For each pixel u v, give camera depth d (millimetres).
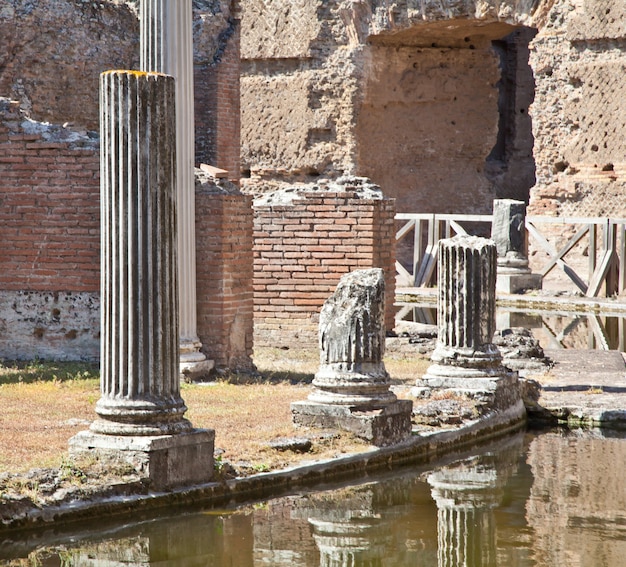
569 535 10383
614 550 9867
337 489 11938
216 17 26391
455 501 11586
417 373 18578
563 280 35625
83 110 24625
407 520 10828
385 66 40031
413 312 29047
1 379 16516
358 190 21062
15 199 18547
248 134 41656
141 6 17094
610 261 31719
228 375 17656
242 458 11922
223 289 17750
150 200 10688
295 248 20984
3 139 18547
